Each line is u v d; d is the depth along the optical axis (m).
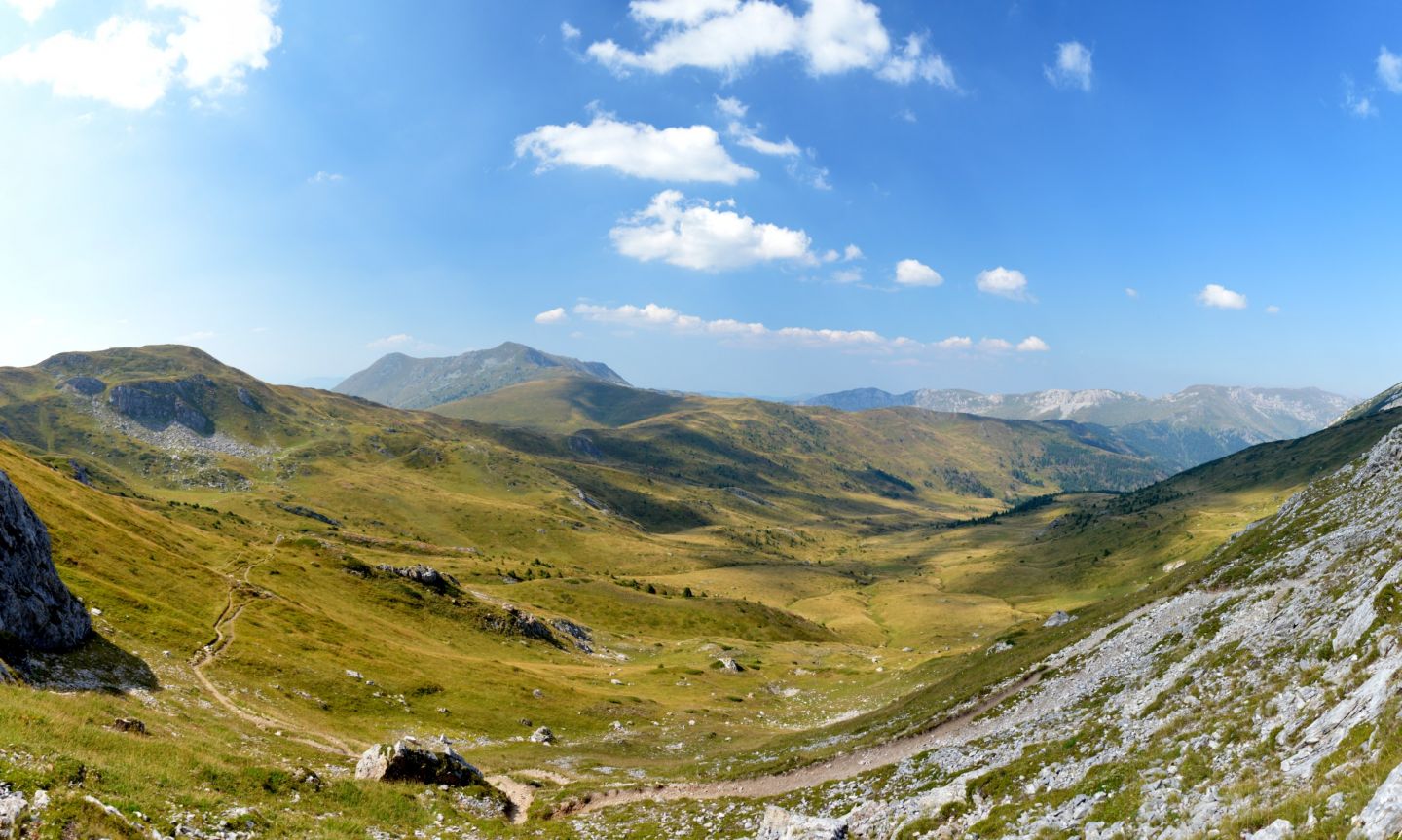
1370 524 50.66
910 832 34.03
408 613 140.38
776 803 47.28
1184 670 42.06
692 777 61.41
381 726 74.88
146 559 98.56
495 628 150.25
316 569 143.25
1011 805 32.75
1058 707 48.56
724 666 152.00
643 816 49.50
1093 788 29.97
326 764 51.75
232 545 146.38
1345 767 20.41
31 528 59.03
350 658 93.12
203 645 78.12
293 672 80.50
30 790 24.75
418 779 51.19
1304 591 43.50
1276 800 21.20
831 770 55.44
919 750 52.53
